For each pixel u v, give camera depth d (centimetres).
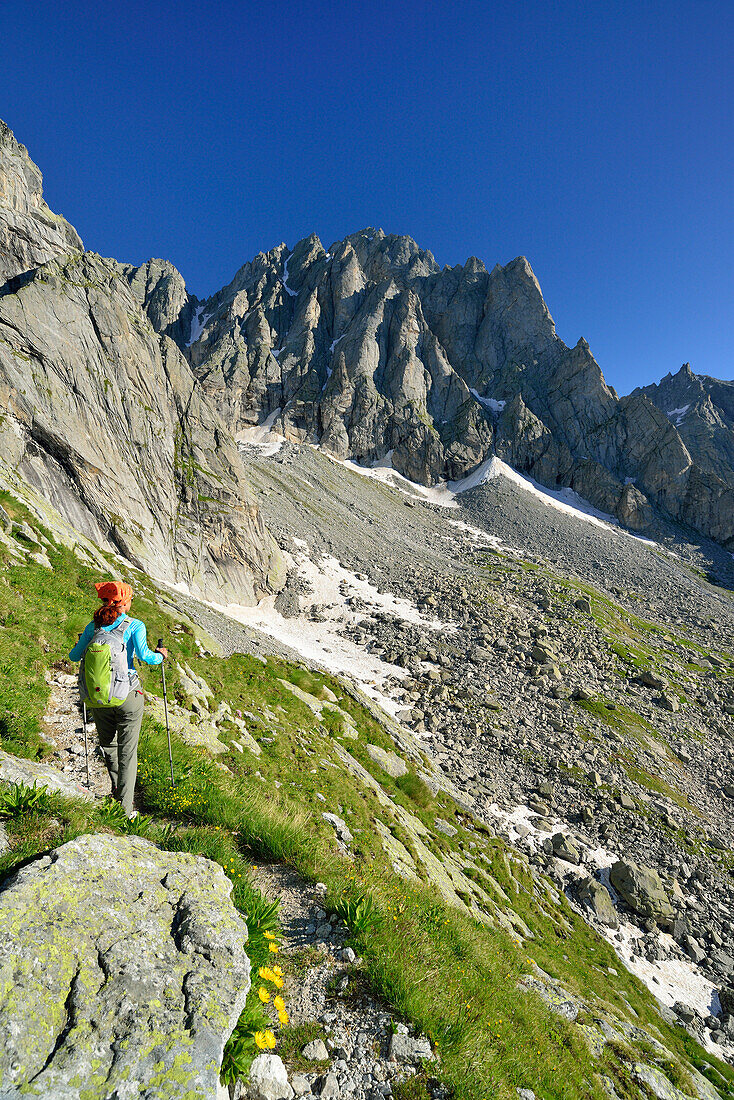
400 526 11769
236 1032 402
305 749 2484
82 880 402
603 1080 1052
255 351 17750
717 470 18075
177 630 3144
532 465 16450
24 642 1262
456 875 2417
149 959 366
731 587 12156
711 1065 2273
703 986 2950
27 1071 273
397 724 4466
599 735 5334
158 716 1543
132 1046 307
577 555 12294
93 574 2509
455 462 16025
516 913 2631
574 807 4225
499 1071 631
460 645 6744
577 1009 1485
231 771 1566
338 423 15925
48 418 4681
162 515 5800
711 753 5566
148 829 617
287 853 810
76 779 834
